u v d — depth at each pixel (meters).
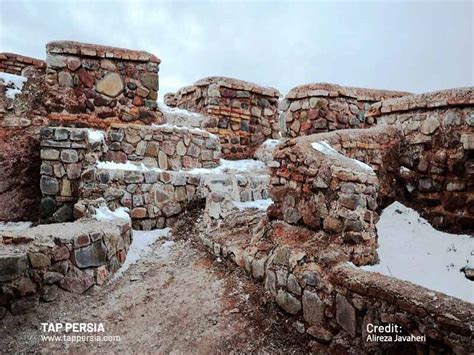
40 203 5.18
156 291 3.75
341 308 2.81
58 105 5.96
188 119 7.04
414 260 3.43
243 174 6.09
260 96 8.07
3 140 5.55
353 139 4.27
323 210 3.45
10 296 3.25
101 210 4.62
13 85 6.01
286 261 3.32
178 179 5.41
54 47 5.92
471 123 3.96
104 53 6.18
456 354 2.11
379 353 2.53
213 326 3.21
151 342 3.09
